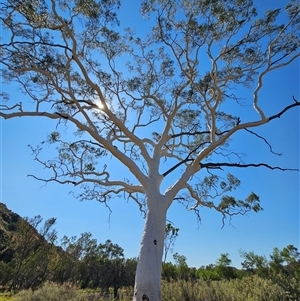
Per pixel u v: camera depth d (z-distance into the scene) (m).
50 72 10.38
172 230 22.36
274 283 12.49
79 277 34.56
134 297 7.29
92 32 10.77
